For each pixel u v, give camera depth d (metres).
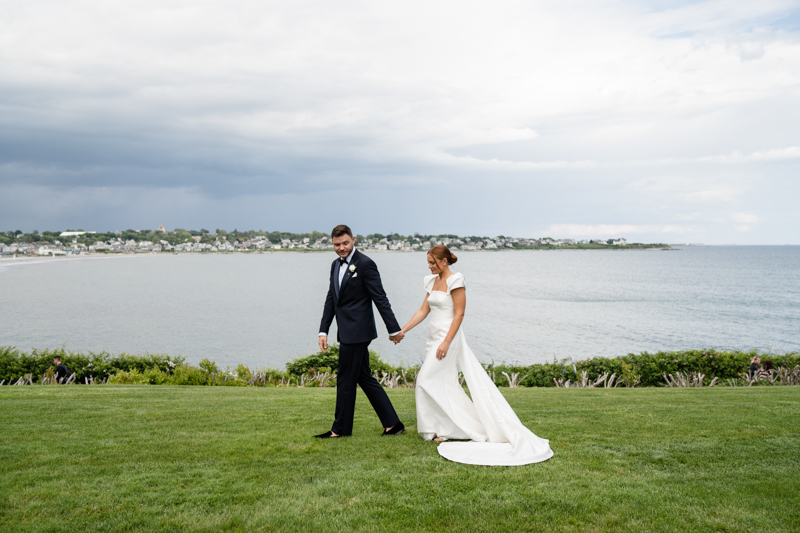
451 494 3.65
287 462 4.32
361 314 5.08
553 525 3.20
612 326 35.56
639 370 13.55
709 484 3.85
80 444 4.84
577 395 8.92
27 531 3.07
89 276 95.56
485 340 29.95
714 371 13.77
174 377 12.68
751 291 66.06
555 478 3.97
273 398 8.14
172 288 69.44
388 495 3.63
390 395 8.95
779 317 40.81
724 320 39.00
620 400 7.99
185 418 6.11
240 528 3.16
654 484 3.85
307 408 6.92
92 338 30.09
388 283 74.69
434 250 5.11
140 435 5.20
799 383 13.02
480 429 5.04
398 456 4.50
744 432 5.33
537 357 25.28
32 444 4.82
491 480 3.92
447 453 4.54
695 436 5.18
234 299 54.88
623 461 4.38
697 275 103.50
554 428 5.55
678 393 9.07
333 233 5.04
